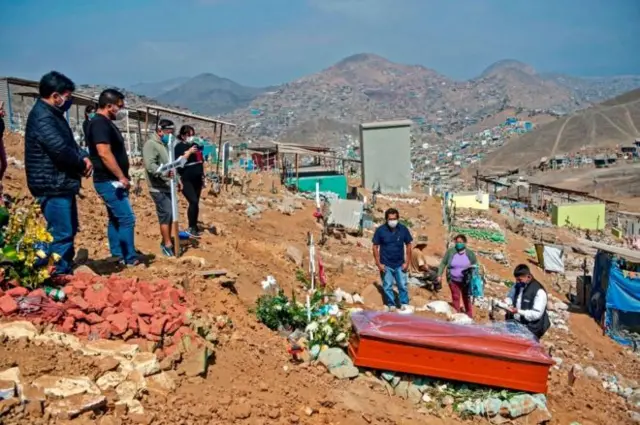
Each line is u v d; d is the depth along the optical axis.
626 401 11.02
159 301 6.75
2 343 5.30
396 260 11.68
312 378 7.07
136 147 27.55
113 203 7.99
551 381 9.69
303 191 29.05
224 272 8.83
